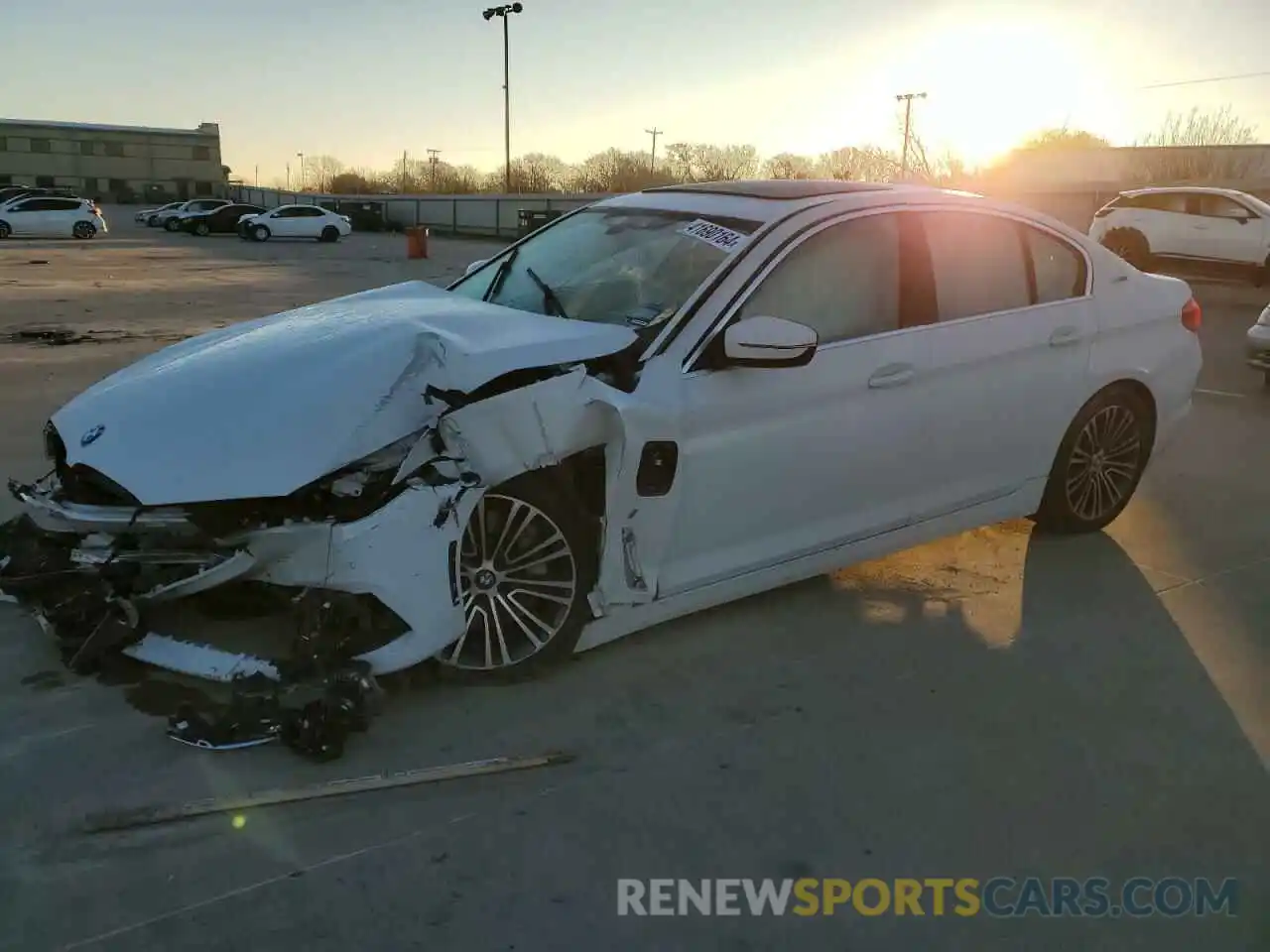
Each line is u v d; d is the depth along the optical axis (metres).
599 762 2.98
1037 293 4.47
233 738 2.93
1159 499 5.69
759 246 3.71
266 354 3.43
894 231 4.04
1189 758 3.12
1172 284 5.13
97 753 2.90
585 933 2.31
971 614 4.11
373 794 2.78
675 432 3.39
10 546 3.41
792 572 3.89
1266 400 8.66
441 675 3.33
